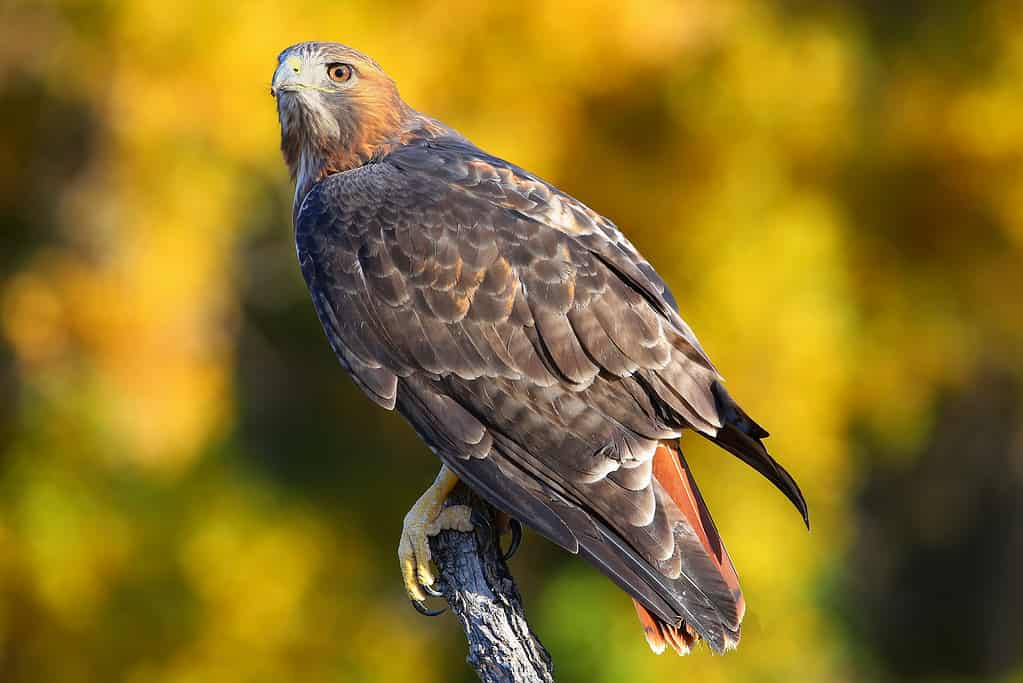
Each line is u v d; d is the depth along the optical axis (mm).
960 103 13570
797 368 12492
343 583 14500
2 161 13250
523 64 11875
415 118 8258
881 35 14250
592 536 6406
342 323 7066
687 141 12531
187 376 12492
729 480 12414
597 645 12922
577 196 12359
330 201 7293
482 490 6656
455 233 6977
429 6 11742
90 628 13250
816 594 14375
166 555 13281
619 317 6691
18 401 12984
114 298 12344
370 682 14117
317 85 8008
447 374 6879
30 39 12484
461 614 6715
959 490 20141
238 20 11625
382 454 15344
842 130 13102
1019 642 20781
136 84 11898
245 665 13703
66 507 12852
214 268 12711
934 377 14344
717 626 6082
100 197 12539
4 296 13039
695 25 12125
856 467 16203
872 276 14055
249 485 14094
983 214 13805
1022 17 13766
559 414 6680
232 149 11992
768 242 12562
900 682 20156
